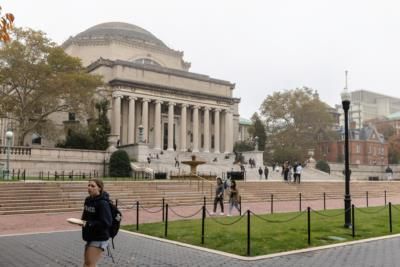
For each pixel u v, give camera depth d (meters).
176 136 77.06
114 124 65.56
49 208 22.70
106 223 7.04
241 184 35.31
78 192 25.92
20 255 11.45
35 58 47.84
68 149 45.06
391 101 174.00
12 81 47.78
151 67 71.44
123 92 66.75
